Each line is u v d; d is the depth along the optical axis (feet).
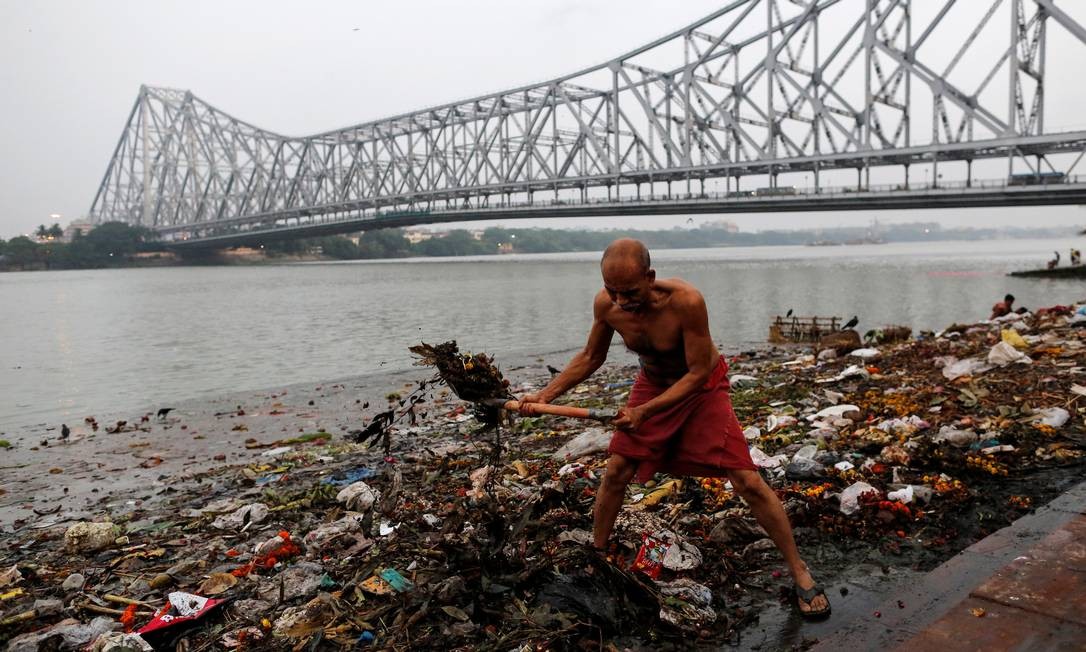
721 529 11.60
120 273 372.58
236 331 76.79
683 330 8.74
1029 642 7.01
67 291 197.06
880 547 10.94
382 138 342.44
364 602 9.96
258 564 12.27
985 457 14.05
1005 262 221.87
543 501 12.50
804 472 14.11
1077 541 9.14
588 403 26.86
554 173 274.16
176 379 45.11
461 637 8.60
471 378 9.54
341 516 14.85
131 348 63.87
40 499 19.77
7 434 30.19
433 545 11.10
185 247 437.58
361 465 20.01
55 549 14.84
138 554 13.51
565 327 68.90
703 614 9.00
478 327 71.00
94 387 43.19
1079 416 16.37
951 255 319.47
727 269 208.13
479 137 300.81
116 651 8.91
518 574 9.41
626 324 9.07
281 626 9.65
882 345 37.45
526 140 282.36
